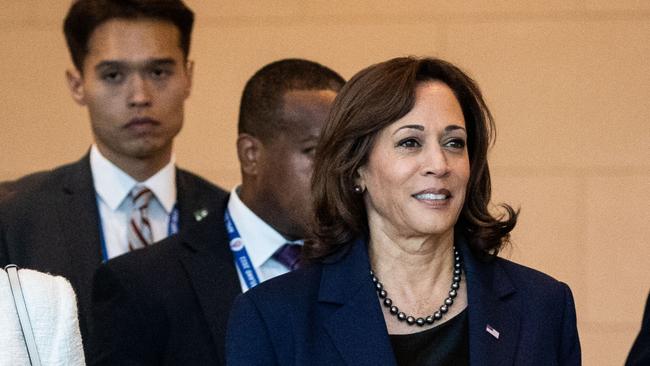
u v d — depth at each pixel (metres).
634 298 21.78
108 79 16.61
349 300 11.84
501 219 12.60
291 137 14.82
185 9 17.09
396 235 11.88
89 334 15.27
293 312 11.83
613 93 21.84
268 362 11.70
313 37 22.02
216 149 22.08
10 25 22.28
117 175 16.48
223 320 13.95
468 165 11.76
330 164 11.97
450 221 11.58
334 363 11.62
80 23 16.88
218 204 15.19
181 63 17.03
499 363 11.59
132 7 16.80
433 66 11.95
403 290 11.92
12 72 22.23
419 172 11.53
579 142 21.83
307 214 14.52
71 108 22.16
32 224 15.86
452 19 21.91
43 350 10.91
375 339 11.61
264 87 15.19
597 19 21.84
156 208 16.59
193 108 22.09
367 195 12.08
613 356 21.78
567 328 12.15
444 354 11.66
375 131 11.73
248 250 14.69
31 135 22.16
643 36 21.83
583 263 21.83
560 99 21.86
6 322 10.82
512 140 21.88
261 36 22.09
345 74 21.97
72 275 15.60
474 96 12.07
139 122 16.45
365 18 21.98
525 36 21.89
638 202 21.81
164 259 14.20
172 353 13.78
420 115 11.61
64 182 16.41
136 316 13.81
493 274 12.17
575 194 21.84
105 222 16.34
